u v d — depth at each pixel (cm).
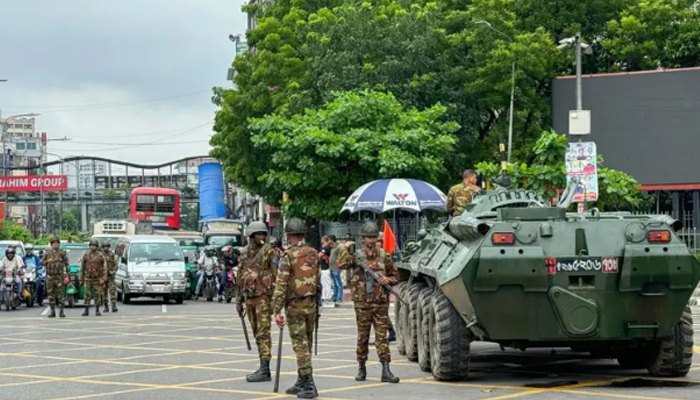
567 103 3897
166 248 3184
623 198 2806
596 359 1420
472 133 3922
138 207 5638
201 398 1105
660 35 4103
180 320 2352
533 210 1148
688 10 4134
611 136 3884
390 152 3119
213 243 4734
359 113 3259
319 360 1468
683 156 3816
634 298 1107
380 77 3722
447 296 1153
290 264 1104
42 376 1340
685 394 1054
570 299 1102
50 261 2509
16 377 1334
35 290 3106
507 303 1106
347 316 2359
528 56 3800
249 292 1253
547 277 1095
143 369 1395
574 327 1105
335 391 1135
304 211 3275
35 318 2500
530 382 1178
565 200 1367
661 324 1114
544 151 2680
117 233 4328
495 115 4206
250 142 4312
